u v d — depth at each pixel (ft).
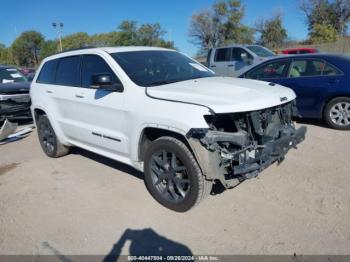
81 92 16.75
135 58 15.98
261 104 12.51
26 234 12.83
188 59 18.11
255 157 12.43
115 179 17.11
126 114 14.28
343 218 12.44
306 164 17.40
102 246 11.85
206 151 11.90
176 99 12.67
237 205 13.75
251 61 42.75
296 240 11.41
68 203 14.98
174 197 13.47
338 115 23.16
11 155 22.63
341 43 124.36
